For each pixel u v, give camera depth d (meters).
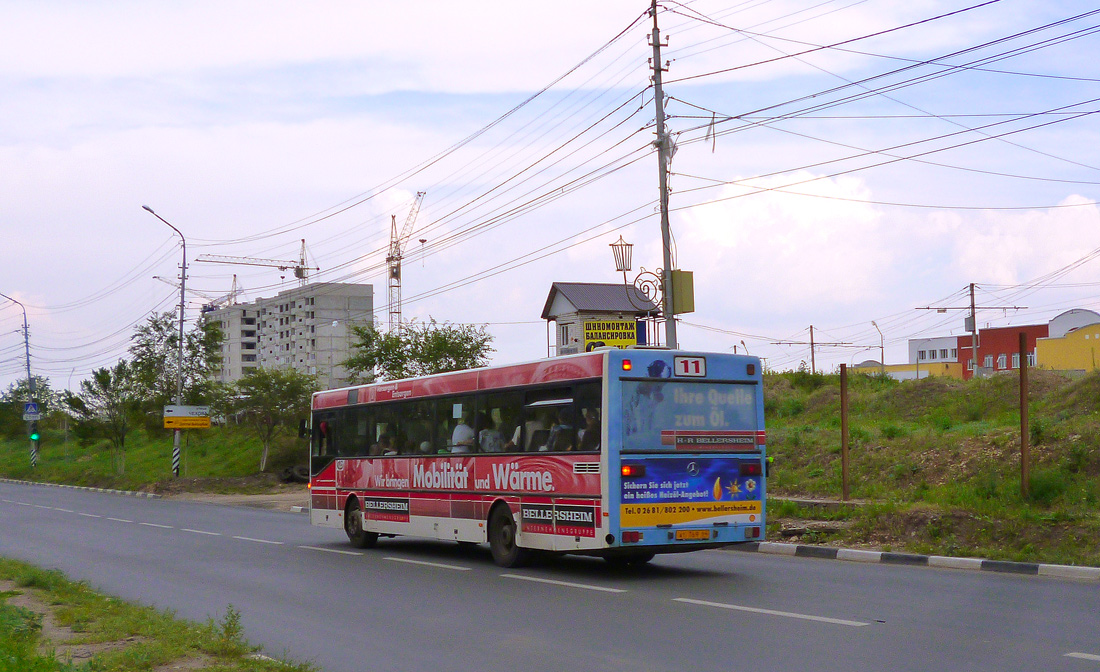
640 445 13.45
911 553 15.32
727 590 12.23
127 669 7.80
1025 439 16.92
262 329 146.38
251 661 8.09
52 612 10.85
